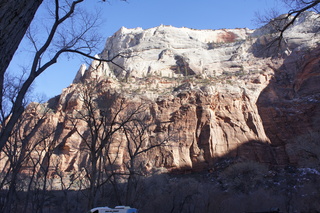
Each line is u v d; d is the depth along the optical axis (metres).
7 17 5.18
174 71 133.25
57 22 9.65
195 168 82.94
